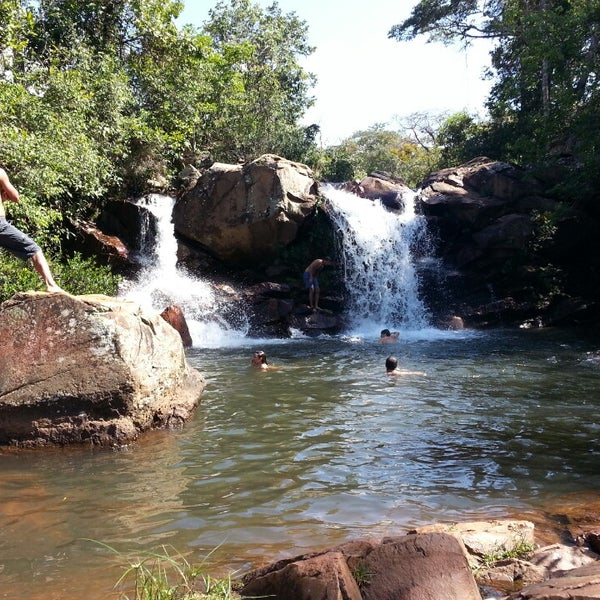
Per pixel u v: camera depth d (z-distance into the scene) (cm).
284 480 593
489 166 2161
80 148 1585
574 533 466
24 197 1318
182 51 2272
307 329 1750
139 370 741
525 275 1967
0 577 408
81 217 2000
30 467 634
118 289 1731
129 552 444
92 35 2188
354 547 334
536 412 836
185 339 1501
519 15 2656
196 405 869
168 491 566
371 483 582
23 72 1747
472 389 978
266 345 1531
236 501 541
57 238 1510
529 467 623
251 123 2728
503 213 2034
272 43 3212
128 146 2141
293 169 1989
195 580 395
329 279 1945
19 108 1463
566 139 2422
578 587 307
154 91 2245
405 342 1547
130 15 2223
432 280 1956
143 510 523
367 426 777
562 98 1898
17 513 518
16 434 696
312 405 887
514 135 2991
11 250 745
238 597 331
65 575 410
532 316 1911
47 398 702
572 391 959
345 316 1908
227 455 669
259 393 966
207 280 1930
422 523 490
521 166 2259
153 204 2094
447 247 2066
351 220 2003
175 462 647
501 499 540
